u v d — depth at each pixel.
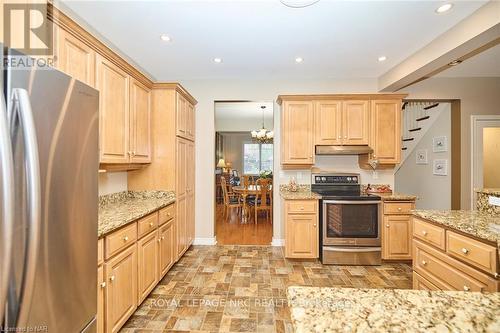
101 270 1.67
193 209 3.96
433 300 0.79
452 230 1.75
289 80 4.04
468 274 1.62
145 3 2.07
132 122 2.59
